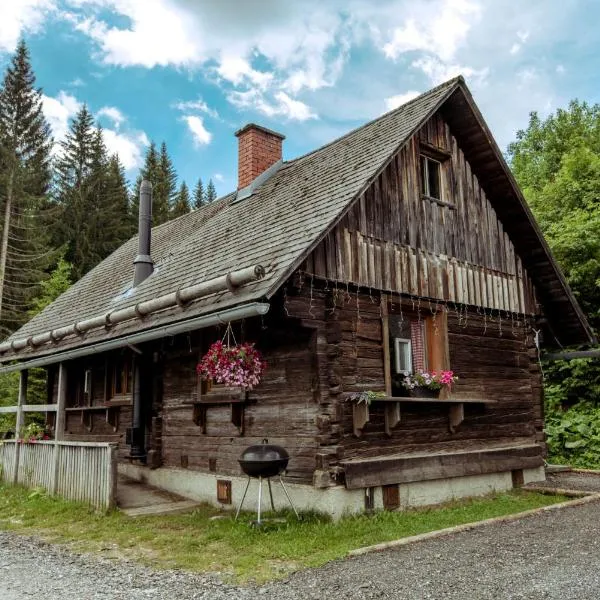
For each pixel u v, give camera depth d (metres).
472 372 9.91
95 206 37.66
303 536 6.56
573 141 23.58
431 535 6.52
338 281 8.07
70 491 9.11
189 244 11.88
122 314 9.53
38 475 10.18
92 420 13.35
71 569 5.66
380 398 7.83
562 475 11.41
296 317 7.55
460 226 10.34
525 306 11.34
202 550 6.28
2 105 33.16
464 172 10.73
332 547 6.14
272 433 8.21
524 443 10.53
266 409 8.35
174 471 9.97
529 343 11.26
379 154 8.79
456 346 9.76
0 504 9.34
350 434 7.79
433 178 10.55
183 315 8.00
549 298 12.07
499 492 9.62
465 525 6.97
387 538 6.49
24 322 28.20
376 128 10.48
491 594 4.54
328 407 7.65
